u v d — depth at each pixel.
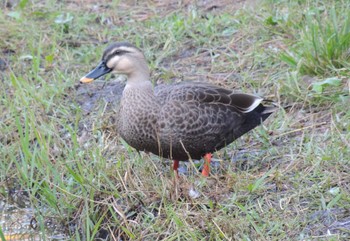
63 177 11.83
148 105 10.81
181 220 10.00
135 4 16.80
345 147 11.13
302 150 11.40
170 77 14.10
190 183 10.66
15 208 11.76
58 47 15.24
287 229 9.79
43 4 16.95
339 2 14.91
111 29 15.95
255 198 10.48
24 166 11.77
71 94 13.90
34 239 10.98
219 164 11.45
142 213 10.47
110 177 11.30
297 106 12.56
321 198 10.16
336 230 9.66
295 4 15.22
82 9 16.70
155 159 11.64
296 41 14.16
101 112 13.23
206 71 14.15
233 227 9.79
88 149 12.09
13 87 14.15
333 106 12.29
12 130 13.02
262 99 11.34
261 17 15.26
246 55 14.16
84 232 10.76
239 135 11.35
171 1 16.69
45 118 13.17
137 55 11.08
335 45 13.16
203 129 10.86
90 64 14.80
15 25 15.88
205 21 15.49
